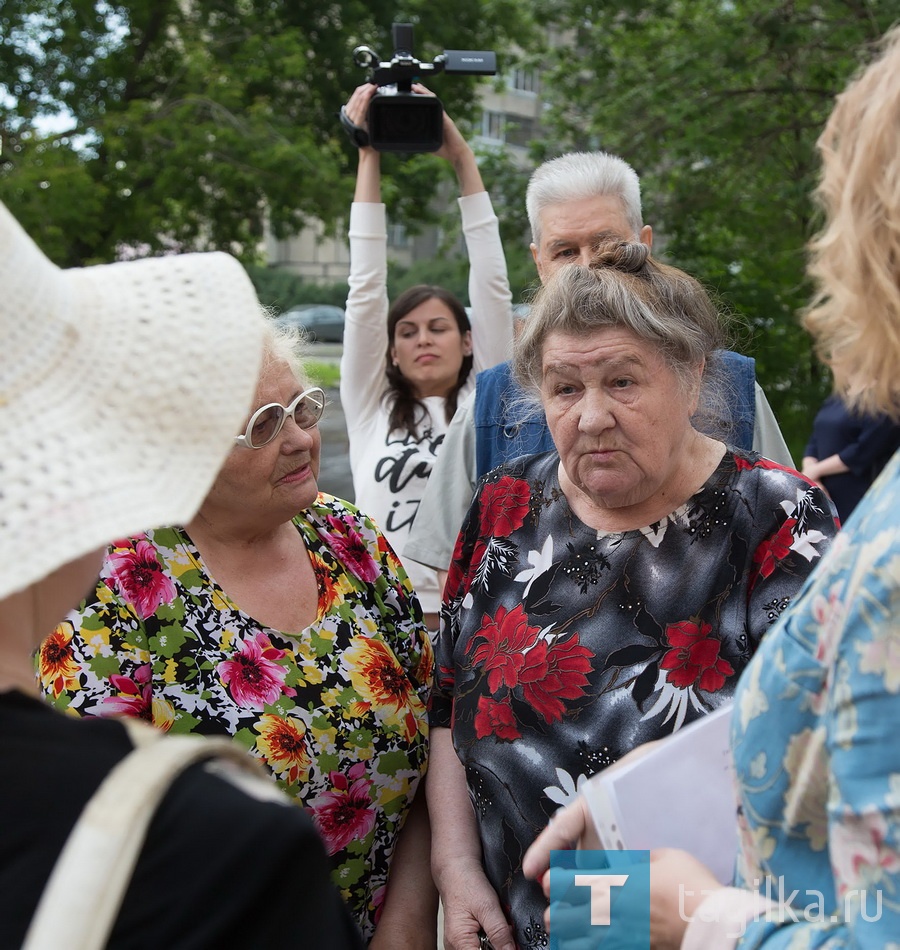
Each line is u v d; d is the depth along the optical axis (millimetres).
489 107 22766
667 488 1709
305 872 865
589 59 10109
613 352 1620
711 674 1614
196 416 964
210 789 864
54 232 11062
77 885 782
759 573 1642
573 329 1659
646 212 9617
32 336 922
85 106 12766
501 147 10211
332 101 13945
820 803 998
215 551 1842
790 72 8891
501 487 1890
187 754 866
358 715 1848
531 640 1717
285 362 1854
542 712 1679
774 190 9234
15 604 943
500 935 1688
